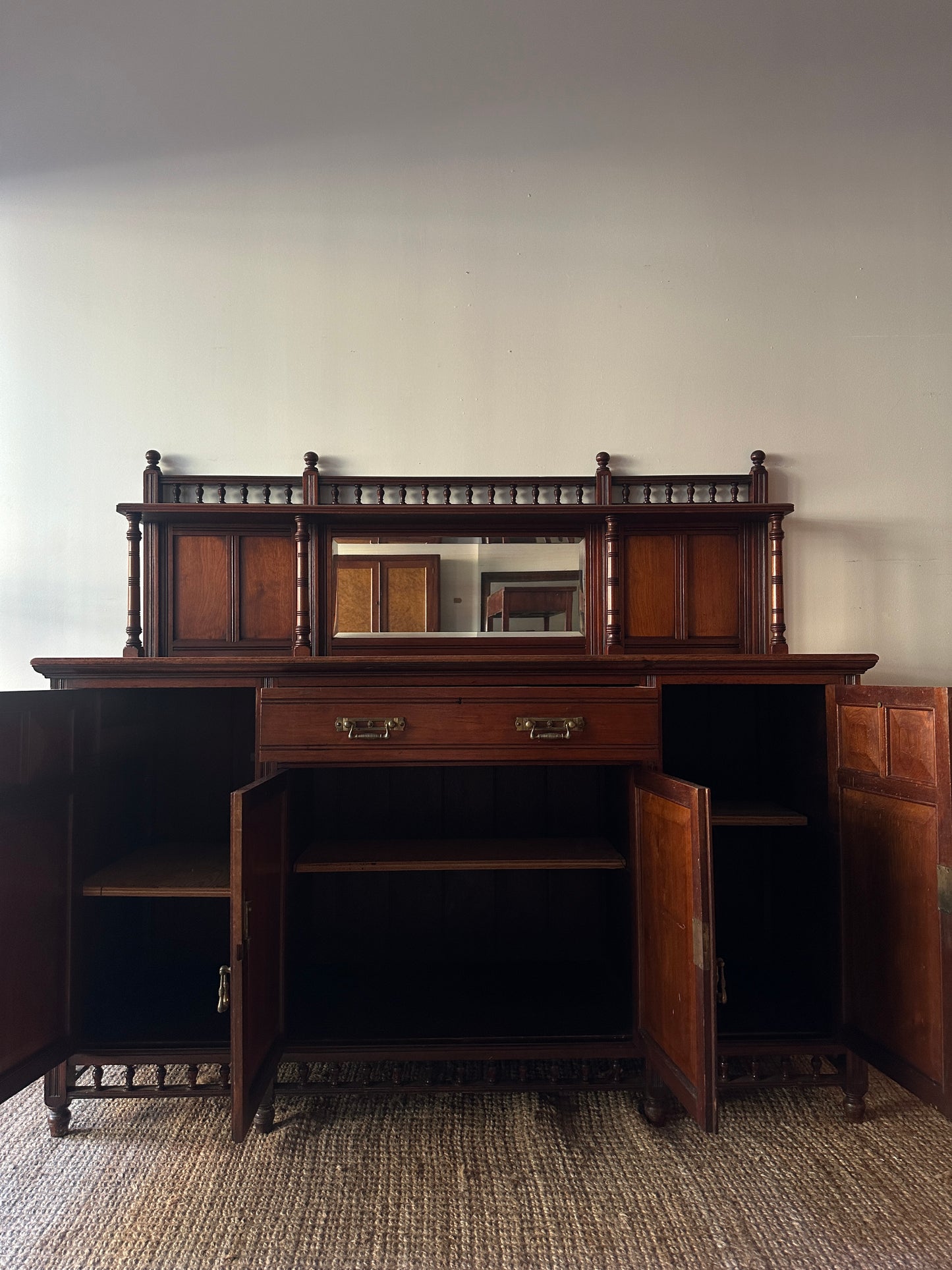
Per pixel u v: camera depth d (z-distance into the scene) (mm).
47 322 1875
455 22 1928
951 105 1957
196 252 1896
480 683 1386
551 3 1934
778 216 1938
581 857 1481
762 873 1810
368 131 1918
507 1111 1381
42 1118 1375
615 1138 1292
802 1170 1201
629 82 1937
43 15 1898
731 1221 1082
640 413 1912
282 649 1844
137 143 1899
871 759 1326
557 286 1918
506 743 1340
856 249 1938
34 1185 1169
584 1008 1485
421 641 1841
